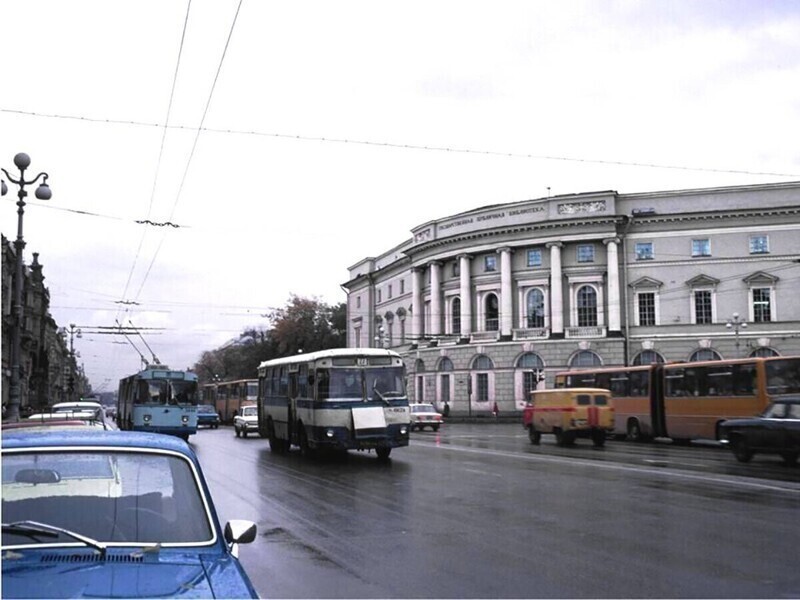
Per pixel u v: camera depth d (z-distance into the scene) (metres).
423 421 45.47
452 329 67.81
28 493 4.21
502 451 26.17
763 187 56.59
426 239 69.94
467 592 7.35
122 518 4.23
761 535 10.14
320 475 18.09
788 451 19.77
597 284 60.31
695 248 58.03
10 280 51.06
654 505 12.91
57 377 103.38
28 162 24.20
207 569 3.88
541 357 60.34
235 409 59.22
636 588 7.43
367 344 85.44
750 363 27.00
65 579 3.60
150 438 4.78
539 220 61.34
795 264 55.38
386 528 10.90
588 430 29.12
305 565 8.58
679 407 30.11
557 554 9.02
